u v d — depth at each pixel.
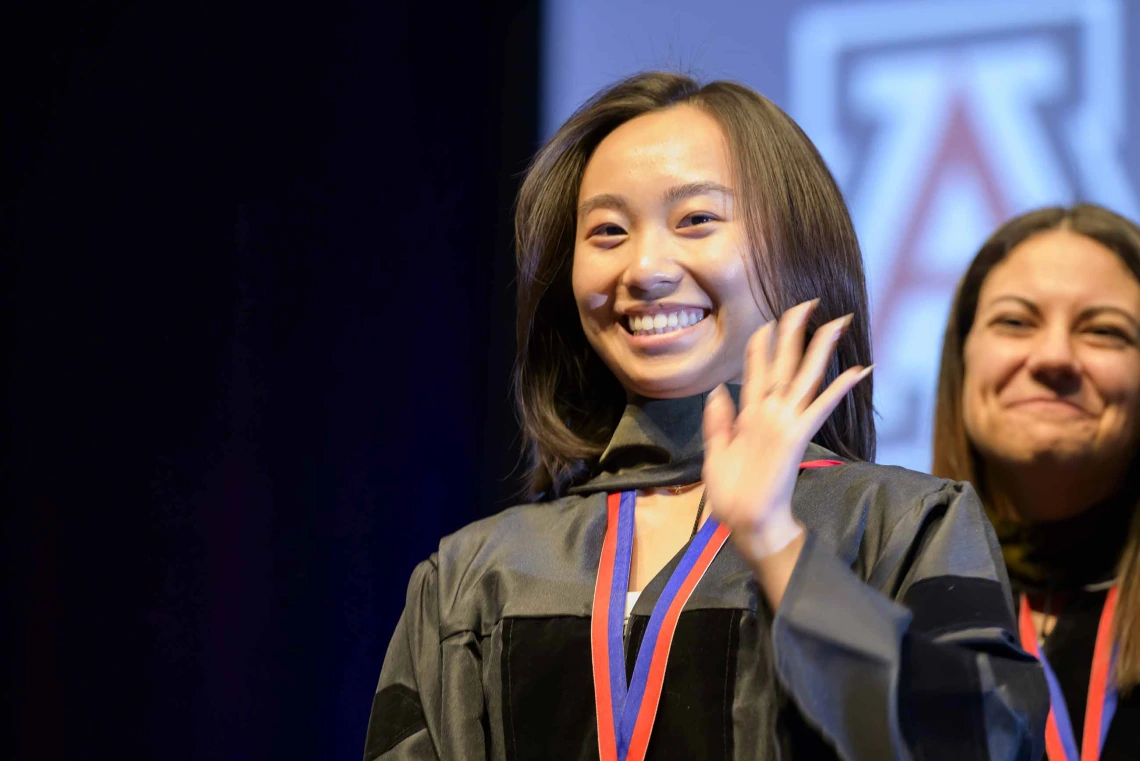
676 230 6.06
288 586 13.85
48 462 13.09
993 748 4.68
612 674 5.54
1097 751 7.99
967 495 5.60
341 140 14.50
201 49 13.88
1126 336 8.88
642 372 6.14
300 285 14.21
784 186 6.14
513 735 5.59
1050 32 12.91
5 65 13.08
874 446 6.50
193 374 13.64
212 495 13.59
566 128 6.68
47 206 13.26
